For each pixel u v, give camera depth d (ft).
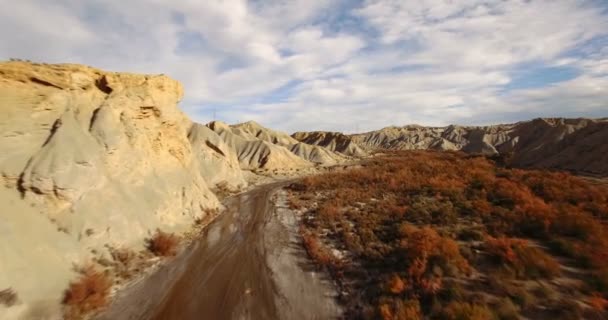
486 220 59.47
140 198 60.03
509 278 37.88
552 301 32.48
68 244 41.42
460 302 33.78
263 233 69.82
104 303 37.73
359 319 35.29
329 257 52.24
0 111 45.60
